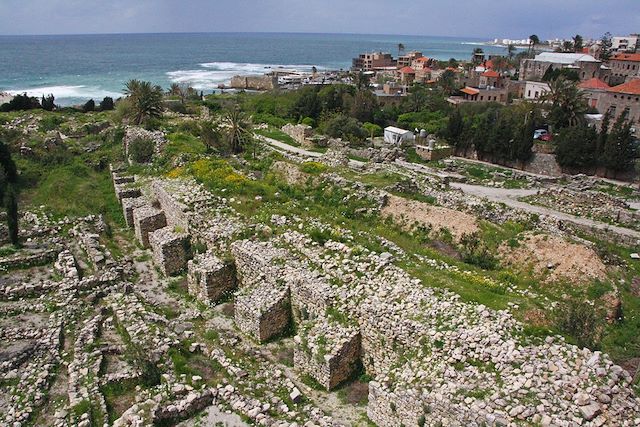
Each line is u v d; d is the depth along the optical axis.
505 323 20.23
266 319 24.56
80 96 151.50
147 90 66.06
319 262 26.62
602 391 16.52
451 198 43.09
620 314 30.33
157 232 34.25
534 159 70.25
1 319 25.75
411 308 21.83
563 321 22.11
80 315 26.25
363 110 101.38
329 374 21.11
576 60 147.25
